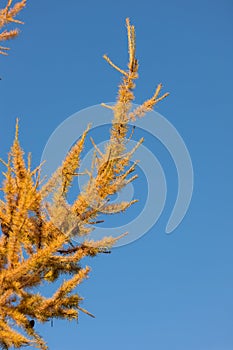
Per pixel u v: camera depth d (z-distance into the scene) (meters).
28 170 6.59
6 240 6.68
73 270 7.28
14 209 6.59
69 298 6.92
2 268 6.78
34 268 6.68
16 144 6.68
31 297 6.82
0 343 6.50
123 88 6.96
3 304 6.70
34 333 6.66
